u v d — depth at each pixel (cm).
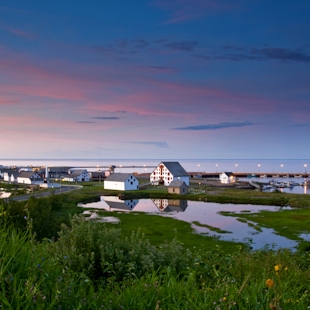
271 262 1220
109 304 488
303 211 7950
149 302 500
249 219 6856
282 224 6200
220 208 8856
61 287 478
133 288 557
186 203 10100
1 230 568
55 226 2819
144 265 1067
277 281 675
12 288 421
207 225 6222
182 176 15275
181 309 488
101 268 1101
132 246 1234
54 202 7956
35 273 473
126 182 12938
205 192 12256
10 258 475
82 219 1344
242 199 10438
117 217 7125
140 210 8400
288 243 4756
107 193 11988
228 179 18675
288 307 511
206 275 968
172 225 6212
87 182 17388
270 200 10075
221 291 558
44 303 415
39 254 571
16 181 18062
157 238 5075
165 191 12544
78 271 948
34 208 3309
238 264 1086
